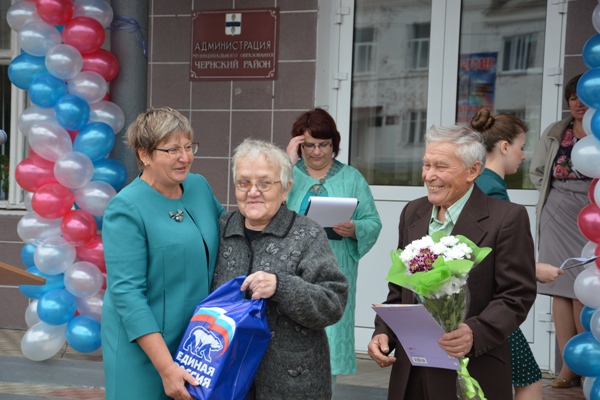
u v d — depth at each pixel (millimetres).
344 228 4094
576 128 5156
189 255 2748
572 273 5125
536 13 5777
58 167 4914
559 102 5703
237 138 6250
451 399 2746
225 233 2820
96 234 5227
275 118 6188
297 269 2680
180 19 6332
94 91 5031
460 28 5957
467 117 5973
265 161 2709
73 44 5039
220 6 6250
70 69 4977
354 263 4258
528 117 5820
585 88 4105
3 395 4961
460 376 2662
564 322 5188
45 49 5074
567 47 5582
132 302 2650
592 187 4266
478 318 2684
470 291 2766
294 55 6148
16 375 5371
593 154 4102
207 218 2871
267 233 2736
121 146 5191
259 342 2584
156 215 2752
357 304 6145
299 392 2656
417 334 2680
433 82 6016
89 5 5125
